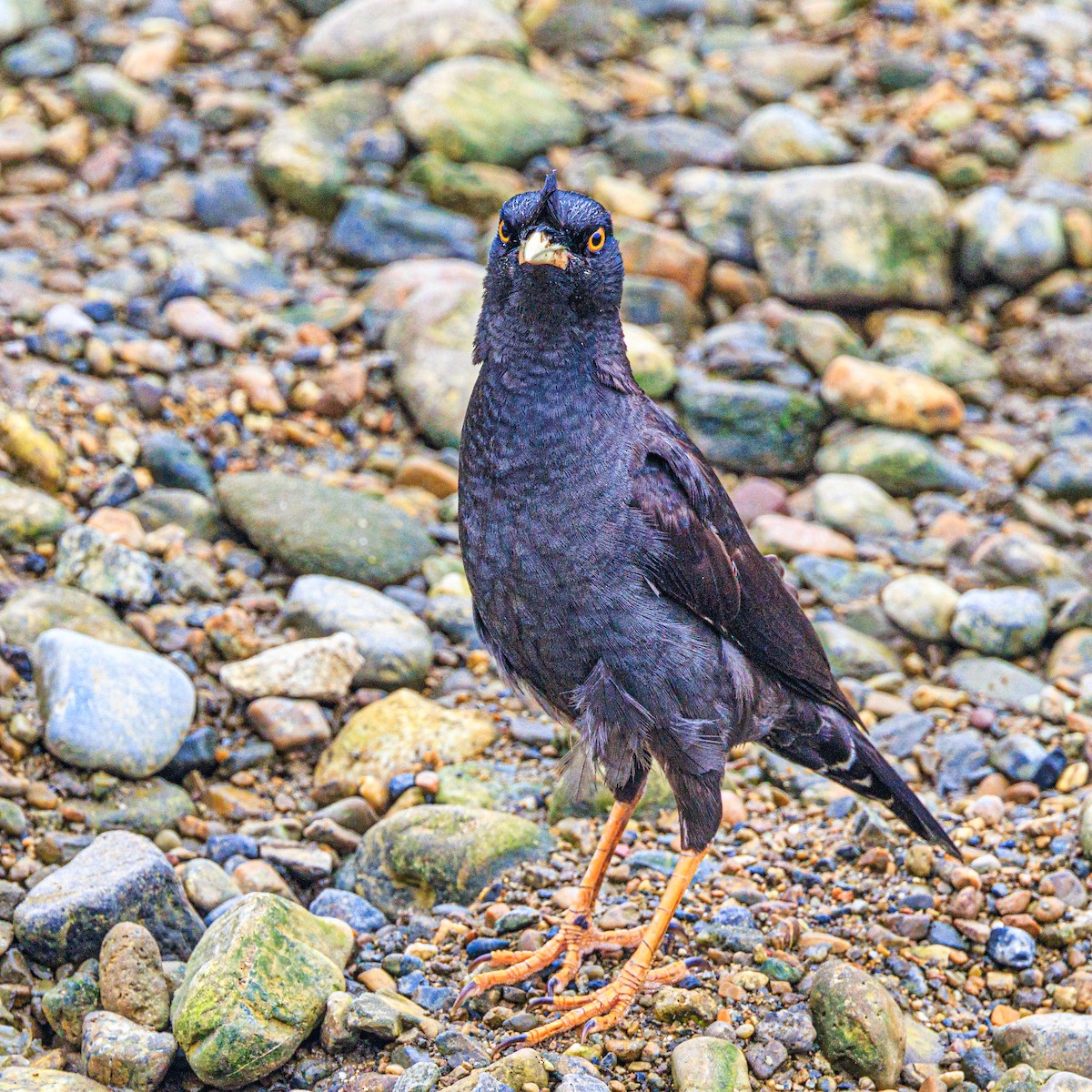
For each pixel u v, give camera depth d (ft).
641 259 46.68
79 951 25.00
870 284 45.65
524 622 25.08
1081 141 50.78
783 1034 24.17
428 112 49.78
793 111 51.24
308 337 43.11
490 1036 24.50
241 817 29.78
